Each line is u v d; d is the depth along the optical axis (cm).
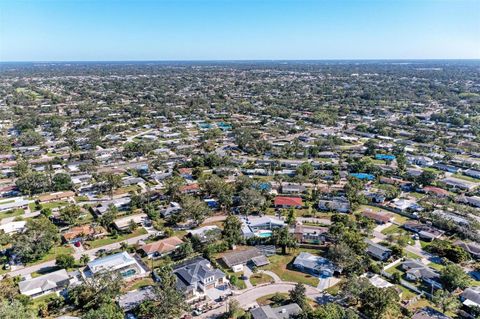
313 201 17225
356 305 10025
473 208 16012
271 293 10594
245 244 13400
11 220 15100
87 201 17250
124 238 13900
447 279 10550
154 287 10031
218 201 16775
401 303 10044
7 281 10494
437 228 14450
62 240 13550
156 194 17712
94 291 10094
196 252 12800
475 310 9481
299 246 13300
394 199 17362
